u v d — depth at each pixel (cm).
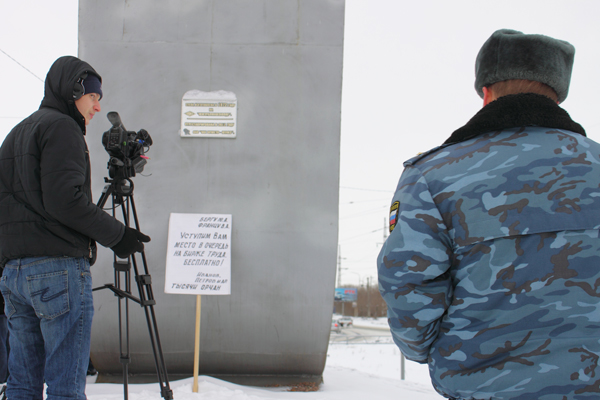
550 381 88
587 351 88
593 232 92
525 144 100
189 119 367
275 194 362
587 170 96
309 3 377
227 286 334
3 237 174
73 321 174
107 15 375
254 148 365
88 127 367
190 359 360
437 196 101
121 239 182
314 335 358
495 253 94
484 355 93
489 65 113
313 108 369
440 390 103
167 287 333
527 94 105
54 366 170
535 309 91
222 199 362
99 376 363
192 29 374
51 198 166
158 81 370
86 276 182
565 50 110
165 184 363
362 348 2188
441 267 98
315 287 357
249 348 360
